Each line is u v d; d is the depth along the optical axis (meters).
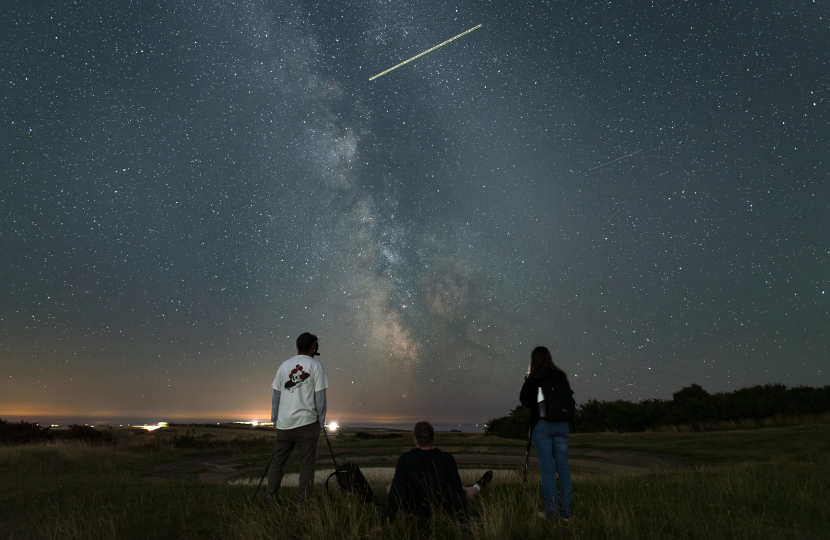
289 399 6.19
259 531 4.94
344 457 17.91
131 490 7.55
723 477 8.20
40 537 5.03
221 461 16.30
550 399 5.43
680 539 4.79
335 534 4.91
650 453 16.67
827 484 7.23
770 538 4.80
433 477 5.20
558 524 5.00
